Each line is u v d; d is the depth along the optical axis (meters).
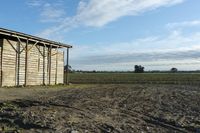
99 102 16.97
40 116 10.99
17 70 28.95
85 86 34.53
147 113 13.51
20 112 11.66
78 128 9.53
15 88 25.88
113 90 27.86
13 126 9.46
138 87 33.66
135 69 163.75
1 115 11.05
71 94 21.98
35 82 31.81
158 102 18.03
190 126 10.73
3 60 27.16
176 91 27.44
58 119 10.72
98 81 56.50
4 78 27.25
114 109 14.32
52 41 33.38
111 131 9.38
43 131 8.98
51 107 13.62
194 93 25.20
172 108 15.36
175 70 171.88
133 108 15.00
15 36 27.14
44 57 33.50
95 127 9.84
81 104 15.53
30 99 17.03
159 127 10.46
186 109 15.04
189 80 59.31
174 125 11.00
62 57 37.91
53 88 28.58
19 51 29.12
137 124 10.78
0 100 15.66
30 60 30.83
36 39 30.47
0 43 26.95
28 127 9.43
